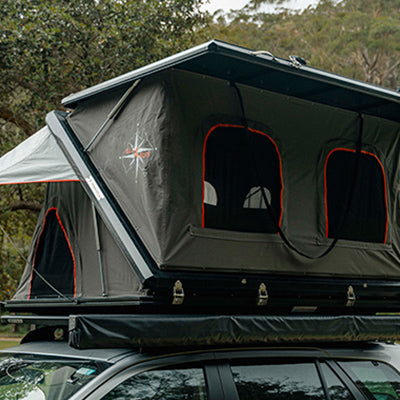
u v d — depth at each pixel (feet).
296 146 15.46
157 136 13.08
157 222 12.73
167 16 48.29
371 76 156.76
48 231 16.14
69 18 44.86
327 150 16.06
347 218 16.16
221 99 14.19
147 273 12.21
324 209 15.65
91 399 10.25
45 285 15.90
